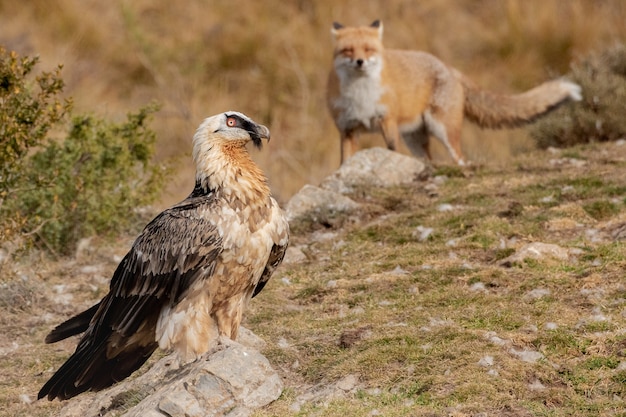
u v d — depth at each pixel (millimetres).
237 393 8469
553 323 9672
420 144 19266
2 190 12508
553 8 27641
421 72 18562
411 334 9695
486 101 18844
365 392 8719
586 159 15734
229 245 8750
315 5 28281
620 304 9961
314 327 10414
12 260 12820
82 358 8977
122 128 14836
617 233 12109
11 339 11180
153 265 8938
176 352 9133
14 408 9625
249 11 27812
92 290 12438
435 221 13344
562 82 18406
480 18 28219
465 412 8102
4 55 12797
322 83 25969
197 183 9344
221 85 26062
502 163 16094
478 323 9898
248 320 10836
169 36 27016
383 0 28453
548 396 8328
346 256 12727
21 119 12383
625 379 8508
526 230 12547
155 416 8211
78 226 13938
